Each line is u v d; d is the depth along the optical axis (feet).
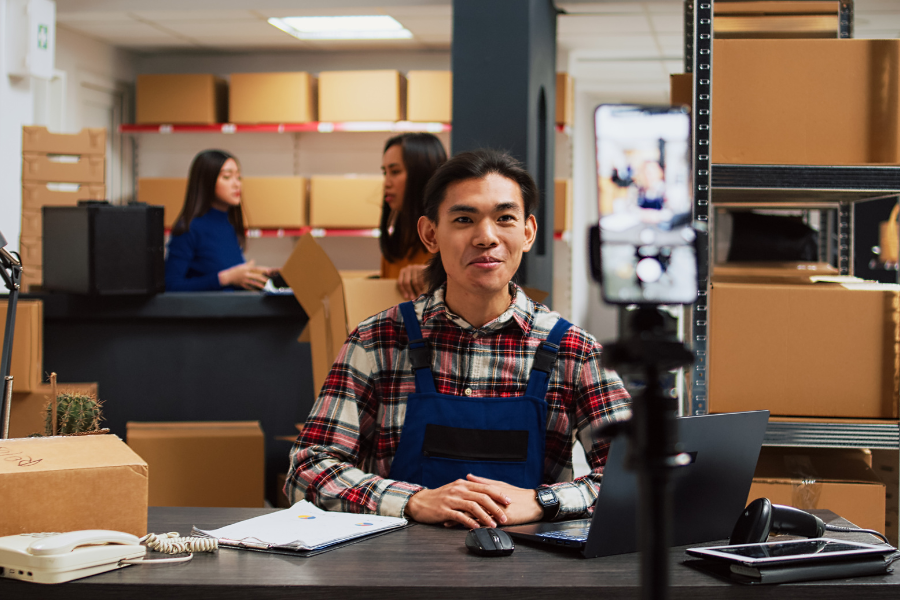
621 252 1.78
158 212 9.50
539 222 11.00
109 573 3.25
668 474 1.78
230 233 11.50
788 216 7.93
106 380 9.66
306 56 18.61
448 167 4.39
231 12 15.12
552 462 4.66
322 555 3.50
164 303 9.48
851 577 3.26
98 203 9.45
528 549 3.62
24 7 11.71
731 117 5.67
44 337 9.62
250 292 9.84
